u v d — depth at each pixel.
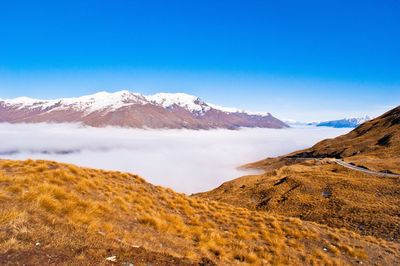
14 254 8.12
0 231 9.24
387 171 99.25
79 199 14.43
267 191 89.81
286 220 26.38
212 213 23.25
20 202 12.14
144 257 10.03
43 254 8.50
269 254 16.72
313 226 26.20
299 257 18.12
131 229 13.89
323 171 109.50
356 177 91.94
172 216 18.50
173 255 11.35
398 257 23.22
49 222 10.98
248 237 19.08
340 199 66.81
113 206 16.31
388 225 42.16
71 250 9.20
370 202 62.31
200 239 15.90
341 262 18.83
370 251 22.89
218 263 12.79
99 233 11.45
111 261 9.08
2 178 14.73
